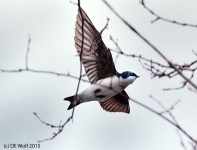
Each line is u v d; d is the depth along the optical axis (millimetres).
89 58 11875
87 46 11688
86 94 11484
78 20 11430
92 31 11602
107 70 11984
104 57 11875
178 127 7160
